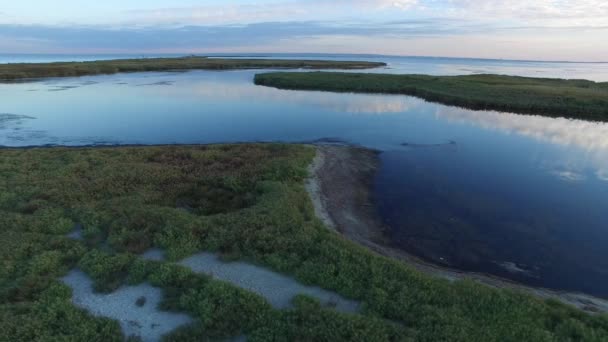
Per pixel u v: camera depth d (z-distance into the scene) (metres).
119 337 8.38
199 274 10.45
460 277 11.86
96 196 15.87
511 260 13.41
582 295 11.34
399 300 9.39
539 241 14.66
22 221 13.30
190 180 18.06
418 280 10.27
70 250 11.56
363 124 33.84
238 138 29.31
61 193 15.77
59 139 28.34
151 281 10.25
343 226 15.05
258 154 22.55
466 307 9.26
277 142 27.92
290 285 10.34
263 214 13.85
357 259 11.17
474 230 15.50
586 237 14.95
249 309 9.07
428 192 19.27
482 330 8.45
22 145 26.72
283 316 8.89
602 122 35.28
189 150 23.41
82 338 8.26
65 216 14.02
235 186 17.34
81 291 9.99
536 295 10.93
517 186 20.06
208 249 11.99
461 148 26.98
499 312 9.12
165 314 9.18
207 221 13.33
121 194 16.23
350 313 9.06
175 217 13.56
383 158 24.62
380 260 11.16
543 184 20.39
